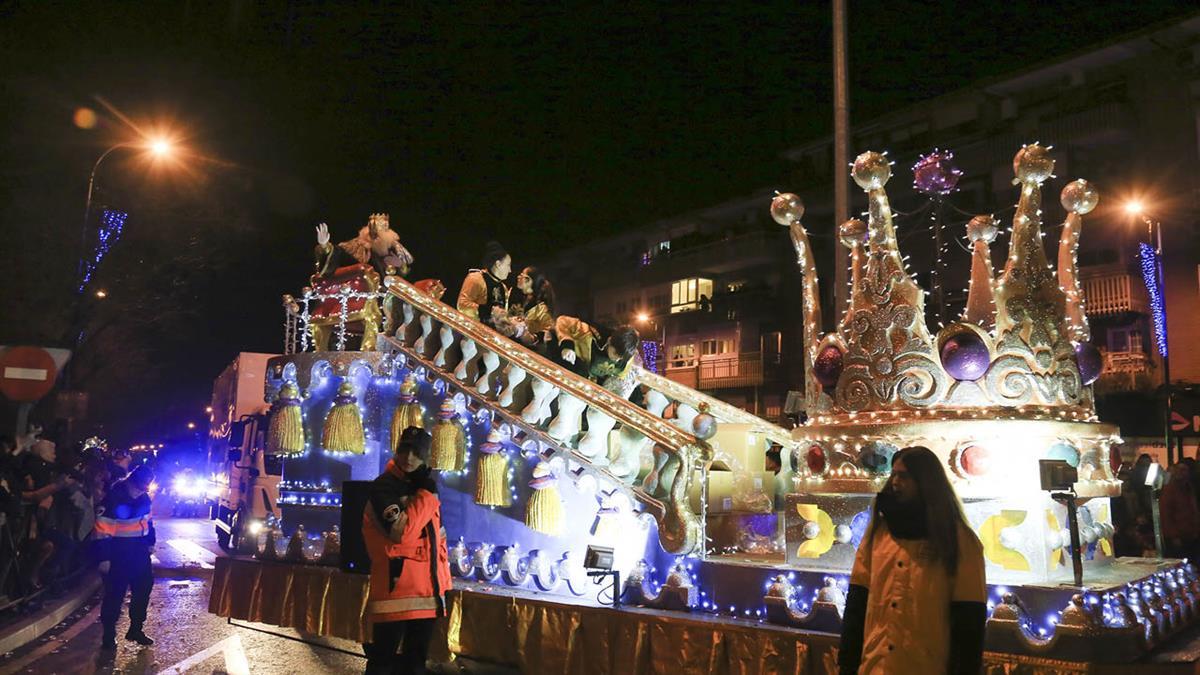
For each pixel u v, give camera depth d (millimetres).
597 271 48438
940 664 3473
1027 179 5969
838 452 5891
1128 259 28562
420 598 5824
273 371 9766
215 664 8148
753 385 39125
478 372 8234
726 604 5973
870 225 6098
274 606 8586
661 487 6641
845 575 5523
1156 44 28281
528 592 6988
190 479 34812
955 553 3549
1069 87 30297
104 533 9094
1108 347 29391
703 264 41406
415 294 8945
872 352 5938
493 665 6898
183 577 15672
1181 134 28016
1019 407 5629
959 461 5453
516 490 7648
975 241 6289
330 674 7695
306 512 9281
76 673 7945
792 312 38781
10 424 16219
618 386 9062
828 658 5066
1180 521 12234
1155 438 27781
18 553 10930
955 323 5680
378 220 9664
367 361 9039
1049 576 5316
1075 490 5609
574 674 6215
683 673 5645
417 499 5883
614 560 6723
